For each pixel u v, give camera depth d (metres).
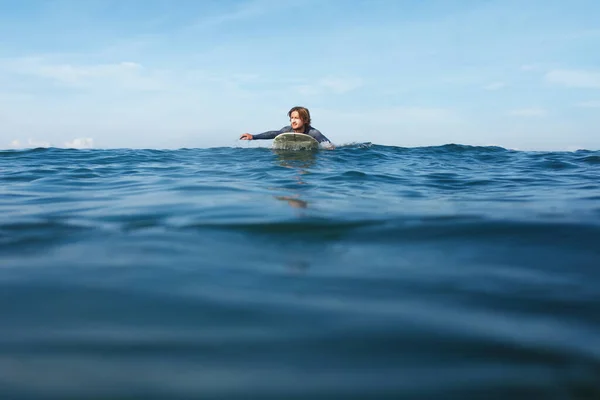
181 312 1.28
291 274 1.62
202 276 1.58
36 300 1.36
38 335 1.14
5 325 1.19
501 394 0.92
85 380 0.94
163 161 7.09
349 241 2.09
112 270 1.64
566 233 2.23
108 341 1.11
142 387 0.92
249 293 1.43
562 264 1.77
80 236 2.16
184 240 2.07
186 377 0.96
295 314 1.27
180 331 1.16
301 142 8.57
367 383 0.95
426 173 5.73
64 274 1.59
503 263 1.78
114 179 4.84
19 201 3.31
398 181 4.86
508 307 1.35
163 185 4.23
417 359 1.04
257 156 7.68
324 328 1.19
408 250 1.95
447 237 2.17
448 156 8.55
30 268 1.66
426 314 1.29
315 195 3.54
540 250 1.96
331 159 7.26
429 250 1.95
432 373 0.99
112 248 1.94
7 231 2.27
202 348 1.08
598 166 6.86
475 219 2.54
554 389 0.94
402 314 1.28
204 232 2.22
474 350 1.09
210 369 0.99
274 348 1.08
